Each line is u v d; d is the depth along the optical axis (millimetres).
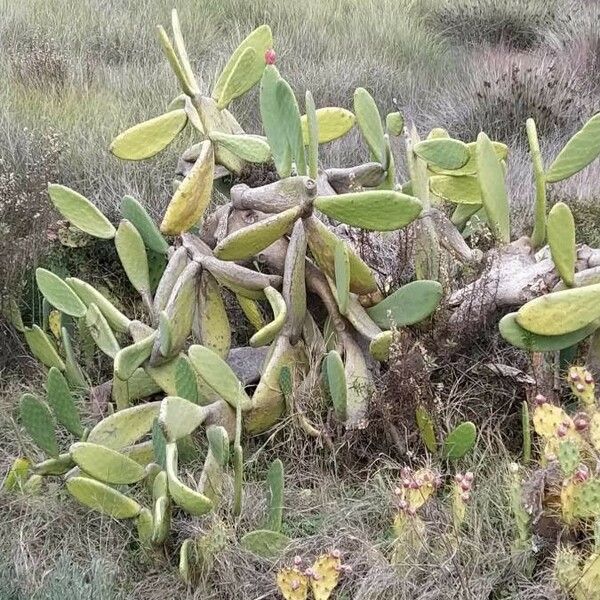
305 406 2879
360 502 2621
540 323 2629
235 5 8070
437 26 8758
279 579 2221
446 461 2740
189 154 3354
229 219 3113
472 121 6105
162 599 2369
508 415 2906
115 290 3693
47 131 4594
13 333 3391
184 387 2717
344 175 3217
